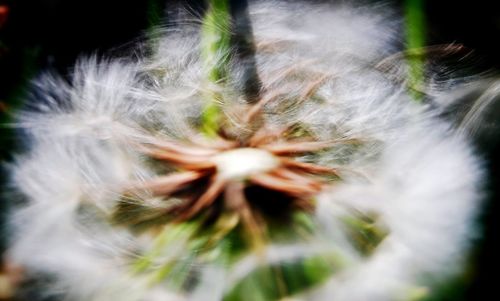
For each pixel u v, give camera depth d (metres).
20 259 0.09
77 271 0.09
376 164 0.09
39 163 0.09
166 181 0.09
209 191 0.09
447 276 0.09
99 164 0.09
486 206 0.09
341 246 0.09
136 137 0.09
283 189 0.09
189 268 0.09
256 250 0.09
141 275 0.09
